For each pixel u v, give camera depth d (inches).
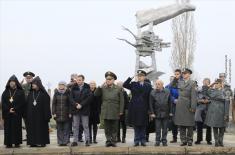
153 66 914.7
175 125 561.0
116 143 551.8
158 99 524.7
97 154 504.4
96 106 570.3
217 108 527.8
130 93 581.9
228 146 529.0
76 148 506.9
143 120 518.9
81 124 563.2
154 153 506.6
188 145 530.0
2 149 502.0
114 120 523.8
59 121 534.6
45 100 528.1
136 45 915.4
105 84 531.8
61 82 540.1
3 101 519.2
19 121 520.1
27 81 585.6
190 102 528.4
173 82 574.9
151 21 917.2
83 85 533.0
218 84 534.9
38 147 517.7
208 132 556.7
